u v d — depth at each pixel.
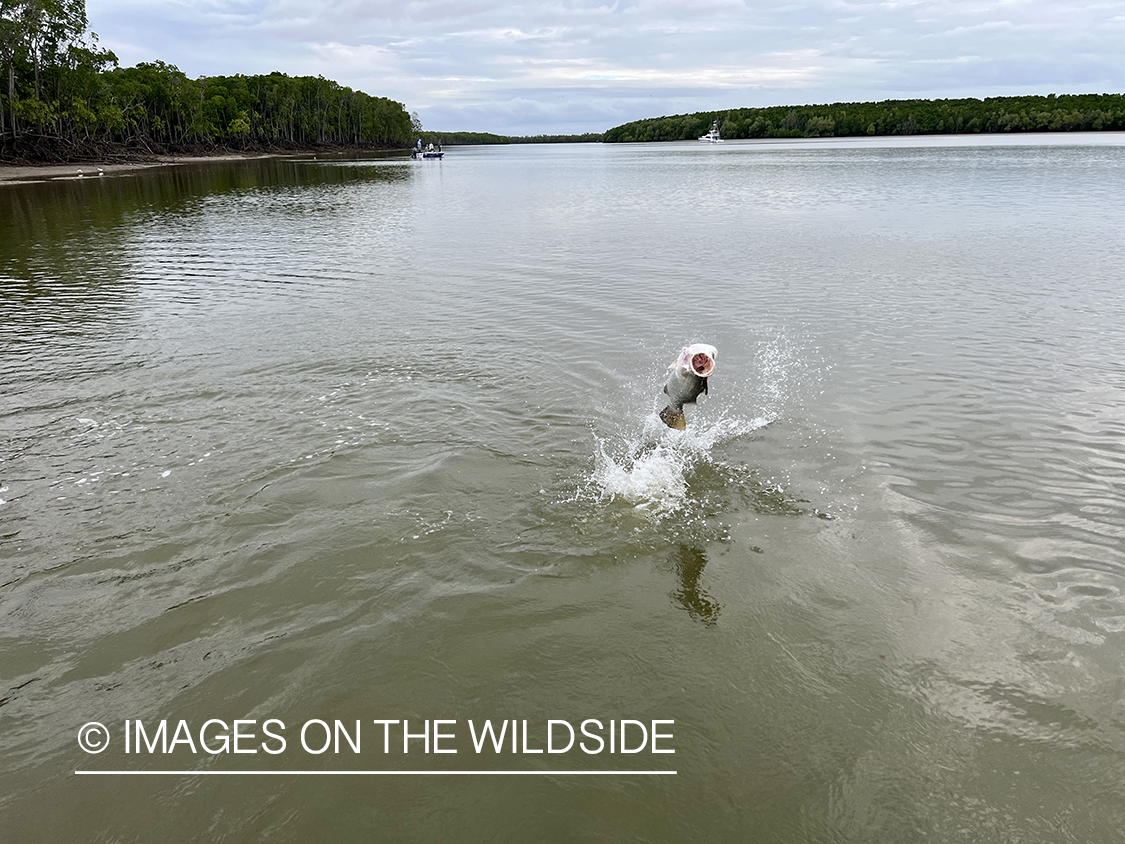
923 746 4.42
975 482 7.48
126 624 5.51
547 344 12.38
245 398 9.96
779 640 5.32
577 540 6.57
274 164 97.94
